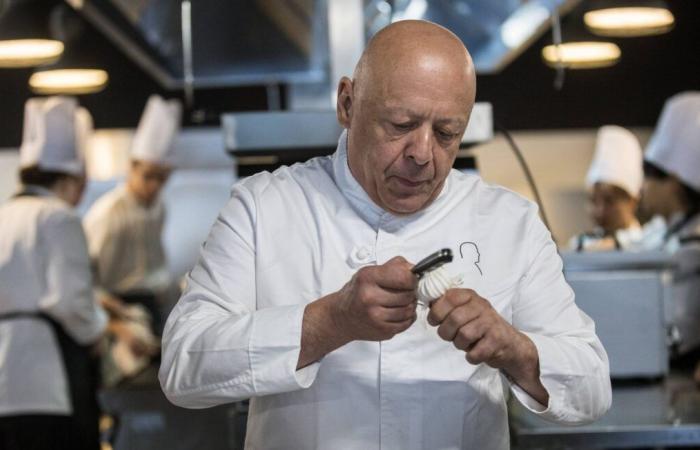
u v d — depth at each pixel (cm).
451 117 149
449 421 161
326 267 164
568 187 554
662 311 276
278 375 151
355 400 160
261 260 165
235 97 543
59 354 339
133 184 519
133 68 538
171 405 316
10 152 542
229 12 307
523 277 168
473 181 174
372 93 151
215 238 167
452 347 162
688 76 536
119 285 518
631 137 433
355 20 278
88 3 312
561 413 157
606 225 431
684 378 298
